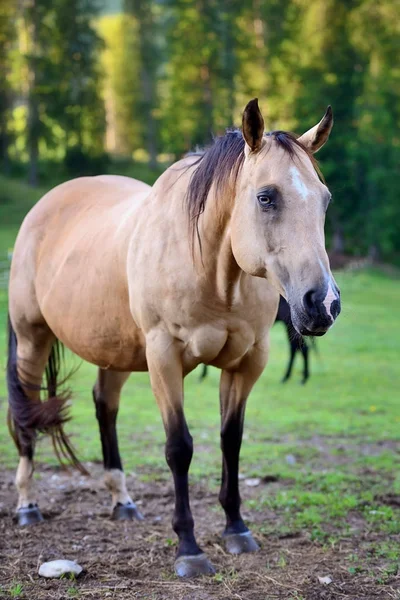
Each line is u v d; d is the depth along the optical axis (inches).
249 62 1861.5
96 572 161.9
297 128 1696.6
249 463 259.8
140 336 172.6
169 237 159.9
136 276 164.7
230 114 1851.6
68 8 2108.8
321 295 126.6
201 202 153.9
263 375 476.1
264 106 1798.7
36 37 2097.7
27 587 154.6
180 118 1878.7
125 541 183.6
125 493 205.2
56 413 195.6
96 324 181.8
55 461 263.3
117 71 2898.6
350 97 1715.1
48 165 2210.9
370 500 212.4
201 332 157.6
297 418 339.9
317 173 141.6
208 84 1844.2
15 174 2223.2
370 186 1759.4
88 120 2226.9
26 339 212.5
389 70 1868.8
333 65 1747.0
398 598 146.3
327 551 173.3
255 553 173.0
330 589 151.1
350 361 530.6
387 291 1131.9
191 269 154.7
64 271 193.0
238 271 152.3
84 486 233.3
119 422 325.4
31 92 2049.7
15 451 277.7
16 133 2225.6
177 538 184.2
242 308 157.4
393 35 1854.1
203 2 1835.6
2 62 2084.2
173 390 162.1
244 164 145.7
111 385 206.1
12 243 1300.4
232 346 161.6
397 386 432.8
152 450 278.2
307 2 1857.8
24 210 1733.5
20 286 212.2
